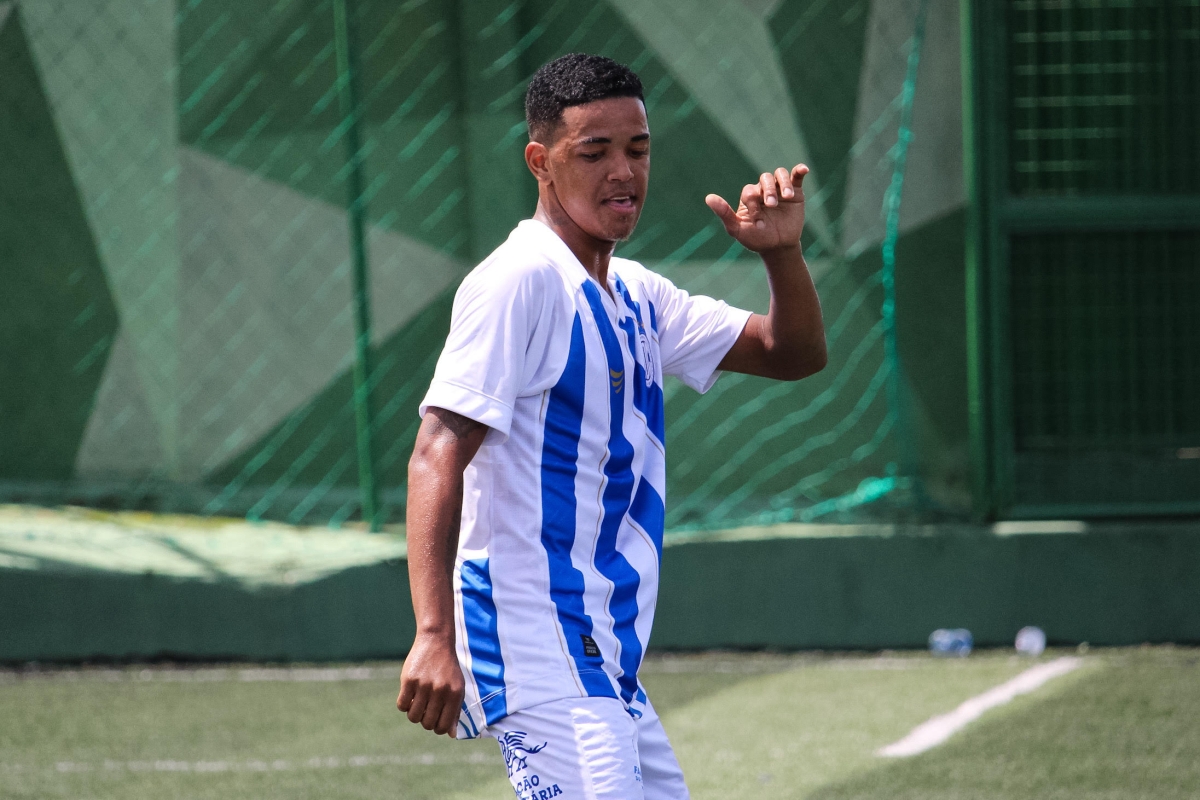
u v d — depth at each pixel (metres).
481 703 7.09
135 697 17.58
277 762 14.52
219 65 24.61
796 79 23.77
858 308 23.66
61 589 19.41
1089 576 20.19
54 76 24.48
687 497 24.17
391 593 19.88
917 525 20.94
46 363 24.66
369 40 24.73
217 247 24.77
